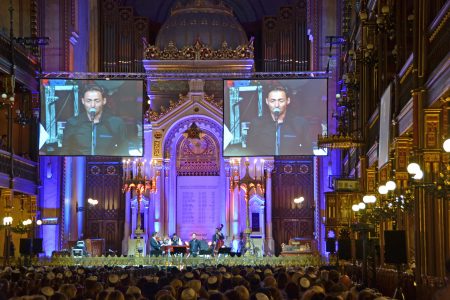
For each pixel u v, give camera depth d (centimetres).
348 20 4538
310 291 1320
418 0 2209
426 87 2169
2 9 4622
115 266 4056
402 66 2691
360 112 3538
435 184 1883
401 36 2739
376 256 2998
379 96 3150
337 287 1603
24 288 1933
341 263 3759
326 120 4572
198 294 1564
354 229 2708
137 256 4341
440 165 2122
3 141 4406
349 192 3519
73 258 4306
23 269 3005
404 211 2708
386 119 2805
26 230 4181
